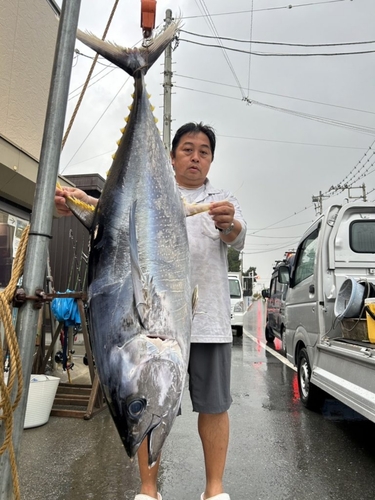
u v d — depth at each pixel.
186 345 1.44
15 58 5.12
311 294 4.39
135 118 1.67
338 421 3.99
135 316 1.34
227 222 1.75
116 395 1.30
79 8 1.50
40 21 5.65
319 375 3.87
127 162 1.60
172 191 1.65
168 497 2.50
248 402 4.68
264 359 7.73
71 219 9.33
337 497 2.51
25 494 2.47
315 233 4.75
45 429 3.60
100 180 8.95
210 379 2.01
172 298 1.44
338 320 3.88
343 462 3.02
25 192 5.15
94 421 3.83
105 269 1.42
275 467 2.93
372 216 4.35
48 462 2.92
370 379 2.90
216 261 2.08
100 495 2.47
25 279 1.33
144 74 1.74
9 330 1.26
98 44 1.72
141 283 1.37
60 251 9.24
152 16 1.74
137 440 1.26
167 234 1.53
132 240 1.44
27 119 5.39
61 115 1.43
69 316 4.25
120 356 1.31
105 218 1.51
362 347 3.07
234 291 12.04
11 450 1.25
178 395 1.33
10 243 5.30
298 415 4.18
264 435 3.58
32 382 3.62
